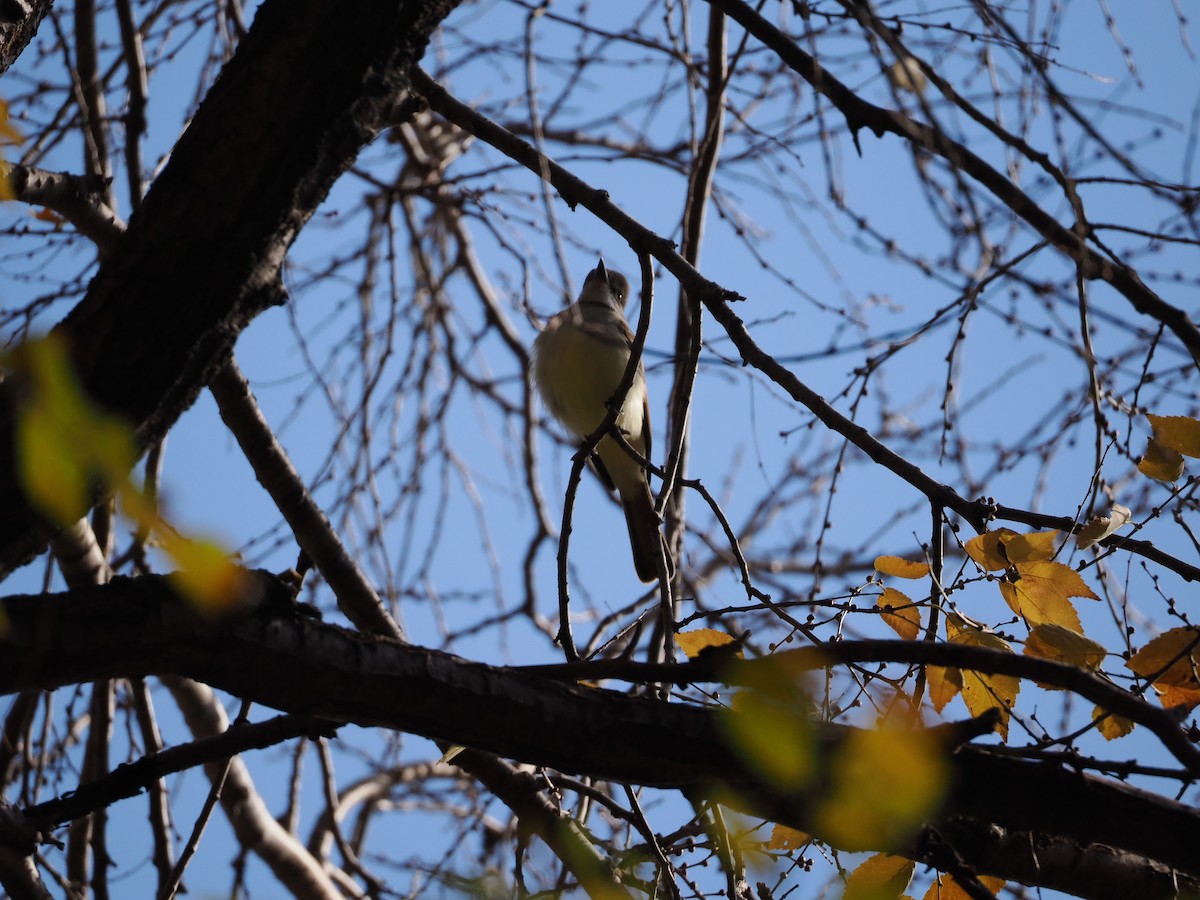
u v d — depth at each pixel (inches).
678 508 359.3
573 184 290.0
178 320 195.3
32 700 348.5
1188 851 198.7
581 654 355.6
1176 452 245.6
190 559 98.8
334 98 202.4
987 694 224.5
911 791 177.5
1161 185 265.3
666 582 265.9
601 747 196.7
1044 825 201.5
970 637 224.5
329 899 439.2
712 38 349.7
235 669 183.0
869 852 208.5
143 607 177.8
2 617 157.2
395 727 193.9
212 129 199.9
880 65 219.8
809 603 238.4
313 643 187.3
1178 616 248.1
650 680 197.6
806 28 243.3
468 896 217.0
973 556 231.5
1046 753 200.2
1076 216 251.8
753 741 186.5
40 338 93.7
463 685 193.8
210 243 197.0
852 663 205.0
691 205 354.9
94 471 97.7
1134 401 282.2
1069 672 187.6
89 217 326.0
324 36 202.4
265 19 206.4
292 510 357.4
